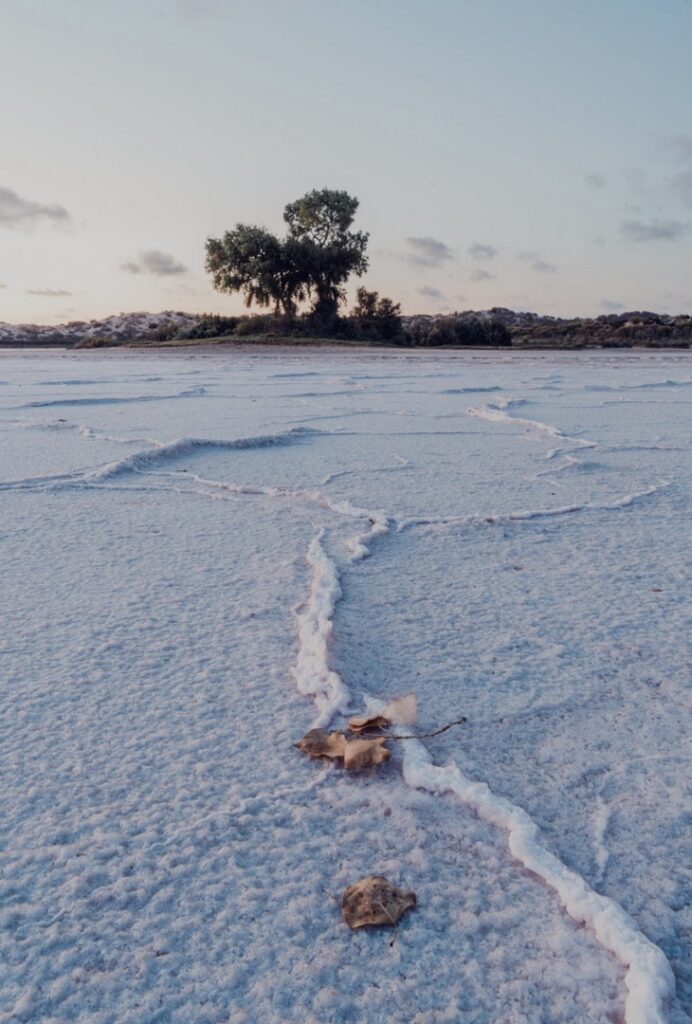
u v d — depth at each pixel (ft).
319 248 120.98
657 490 13.91
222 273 122.83
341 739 5.43
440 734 5.67
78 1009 3.47
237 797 4.93
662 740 5.62
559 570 9.42
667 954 3.76
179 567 9.42
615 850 4.47
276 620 7.75
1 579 8.96
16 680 6.48
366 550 10.03
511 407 28.55
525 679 6.53
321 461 16.92
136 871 4.29
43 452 17.53
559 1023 3.39
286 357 79.41
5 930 3.91
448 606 8.19
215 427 22.03
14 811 4.78
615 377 46.70
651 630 7.55
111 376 46.85
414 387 38.34
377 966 3.69
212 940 3.84
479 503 12.89
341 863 4.36
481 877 4.24
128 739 5.59
